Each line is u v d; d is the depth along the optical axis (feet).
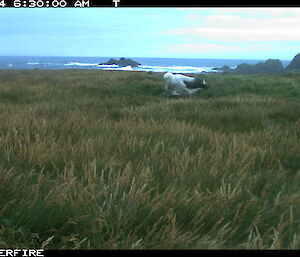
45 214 8.73
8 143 14.25
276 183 12.84
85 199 9.50
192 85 53.98
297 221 9.76
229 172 13.15
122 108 33.68
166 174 12.30
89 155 13.46
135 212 8.98
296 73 91.45
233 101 38.01
